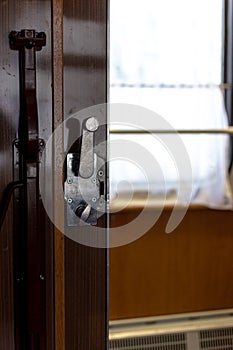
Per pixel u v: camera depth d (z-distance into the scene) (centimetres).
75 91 84
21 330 85
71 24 84
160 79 321
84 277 88
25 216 82
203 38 325
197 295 262
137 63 317
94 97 86
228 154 318
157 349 221
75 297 87
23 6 81
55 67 83
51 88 83
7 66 81
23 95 81
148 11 317
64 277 86
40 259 83
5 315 84
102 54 85
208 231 264
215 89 326
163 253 256
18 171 83
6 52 81
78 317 88
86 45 85
